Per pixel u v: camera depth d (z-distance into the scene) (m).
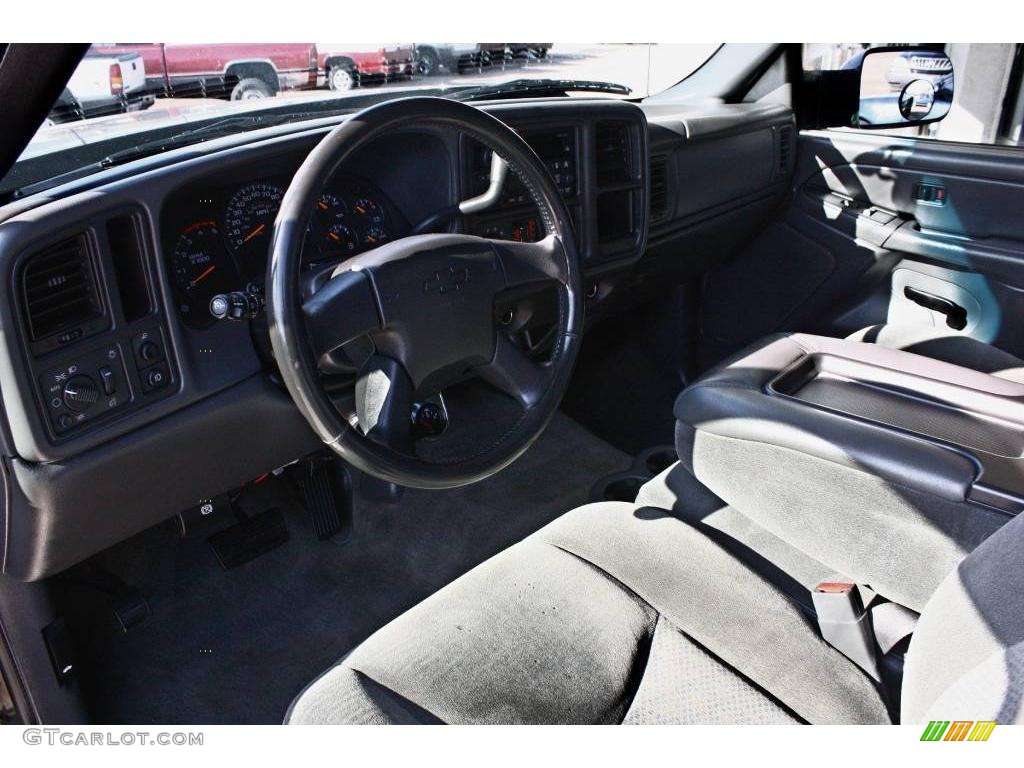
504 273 1.27
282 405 1.36
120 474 1.23
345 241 1.48
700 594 1.16
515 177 1.60
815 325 2.41
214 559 1.84
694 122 2.07
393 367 1.20
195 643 1.66
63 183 1.20
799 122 2.42
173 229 1.26
